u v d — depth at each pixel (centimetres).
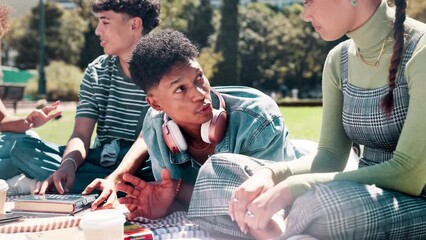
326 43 2938
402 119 227
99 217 218
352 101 245
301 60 2984
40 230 262
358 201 203
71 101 2600
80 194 327
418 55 217
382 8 234
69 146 356
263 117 274
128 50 366
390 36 233
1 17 377
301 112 1778
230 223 243
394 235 209
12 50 2842
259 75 2998
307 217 208
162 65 260
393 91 226
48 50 2803
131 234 241
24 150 363
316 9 234
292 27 2986
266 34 2998
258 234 230
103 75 374
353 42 253
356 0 229
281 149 277
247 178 238
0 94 1719
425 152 212
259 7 3064
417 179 215
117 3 360
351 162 312
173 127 280
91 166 359
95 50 2819
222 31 2897
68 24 2814
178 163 295
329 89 262
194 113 265
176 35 271
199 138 285
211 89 288
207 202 244
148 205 289
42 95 2280
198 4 2941
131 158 331
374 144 243
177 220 290
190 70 263
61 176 327
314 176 217
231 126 277
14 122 374
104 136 376
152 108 298
